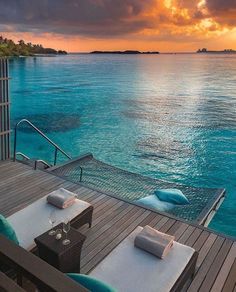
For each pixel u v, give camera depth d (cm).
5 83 738
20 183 664
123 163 1892
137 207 591
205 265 439
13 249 167
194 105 3641
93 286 268
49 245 355
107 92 4366
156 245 383
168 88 4866
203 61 13525
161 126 2738
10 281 147
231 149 2159
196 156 2028
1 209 560
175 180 1692
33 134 2350
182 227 531
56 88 4534
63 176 715
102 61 13262
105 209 580
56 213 473
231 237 505
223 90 4716
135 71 7688
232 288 401
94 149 2109
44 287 146
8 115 768
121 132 2520
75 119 2866
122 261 372
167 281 345
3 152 784
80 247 371
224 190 774
